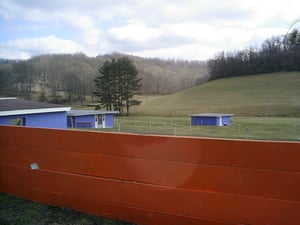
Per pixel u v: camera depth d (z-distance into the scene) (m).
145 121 42.91
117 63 61.59
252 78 87.12
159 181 2.65
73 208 3.13
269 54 85.19
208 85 89.25
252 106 63.31
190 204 2.53
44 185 3.29
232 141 2.36
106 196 2.92
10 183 3.53
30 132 3.31
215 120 37.25
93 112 31.73
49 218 2.99
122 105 62.78
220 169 2.41
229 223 2.39
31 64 70.88
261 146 2.27
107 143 2.88
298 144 2.16
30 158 3.35
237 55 95.69
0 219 2.98
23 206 3.26
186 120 45.38
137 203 2.77
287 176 2.20
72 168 3.09
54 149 3.18
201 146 2.46
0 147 3.58
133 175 2.77
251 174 2.30
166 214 2.63
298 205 2.17
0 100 20.48
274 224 2.25
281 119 47.09
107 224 2.83
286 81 78.31
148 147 2.68
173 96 83.81
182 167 2.55
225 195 2.40
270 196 2.25
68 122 30.50
